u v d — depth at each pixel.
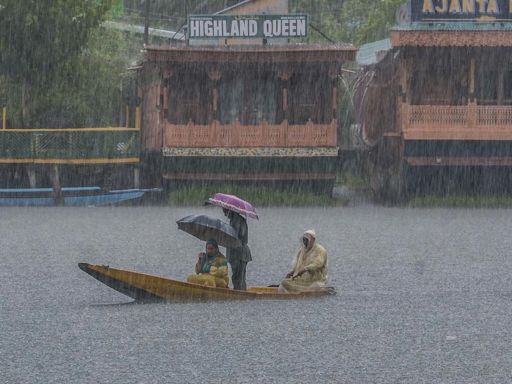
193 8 195.12
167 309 51.38
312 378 37.62
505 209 116.69
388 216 106.75
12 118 129.62
